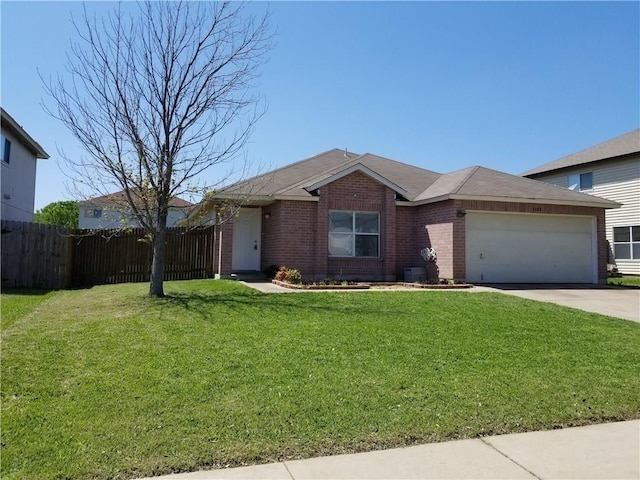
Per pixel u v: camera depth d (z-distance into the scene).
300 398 4.76
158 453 3.65
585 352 6.79
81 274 15.09
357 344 6.67
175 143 10.95
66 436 3.88
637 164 23.44
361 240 16.22
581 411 4.73
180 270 15.72
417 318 8.52
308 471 3.48
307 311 8.89
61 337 6.80
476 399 4.90
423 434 4.13
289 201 15.39
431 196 15.95
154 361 5.75
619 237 24.34
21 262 14.05
